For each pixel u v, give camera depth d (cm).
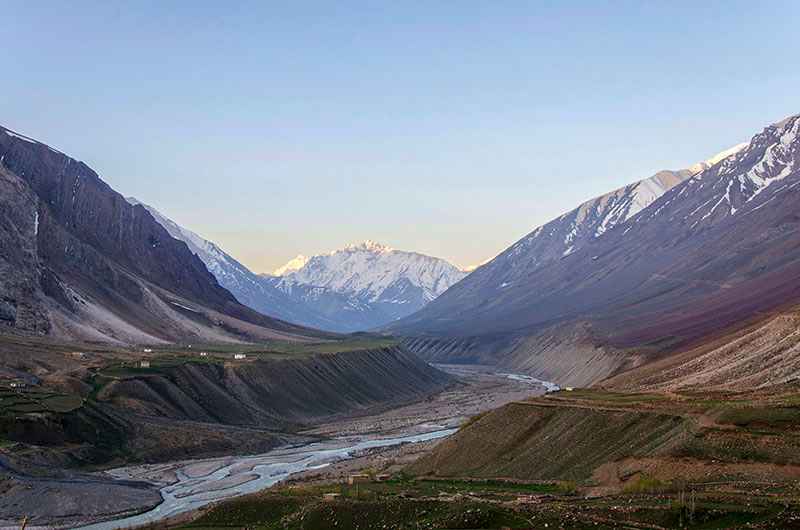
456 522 7388
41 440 13525
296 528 8338
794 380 11894
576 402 12281
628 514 6944
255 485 12781
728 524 6406
